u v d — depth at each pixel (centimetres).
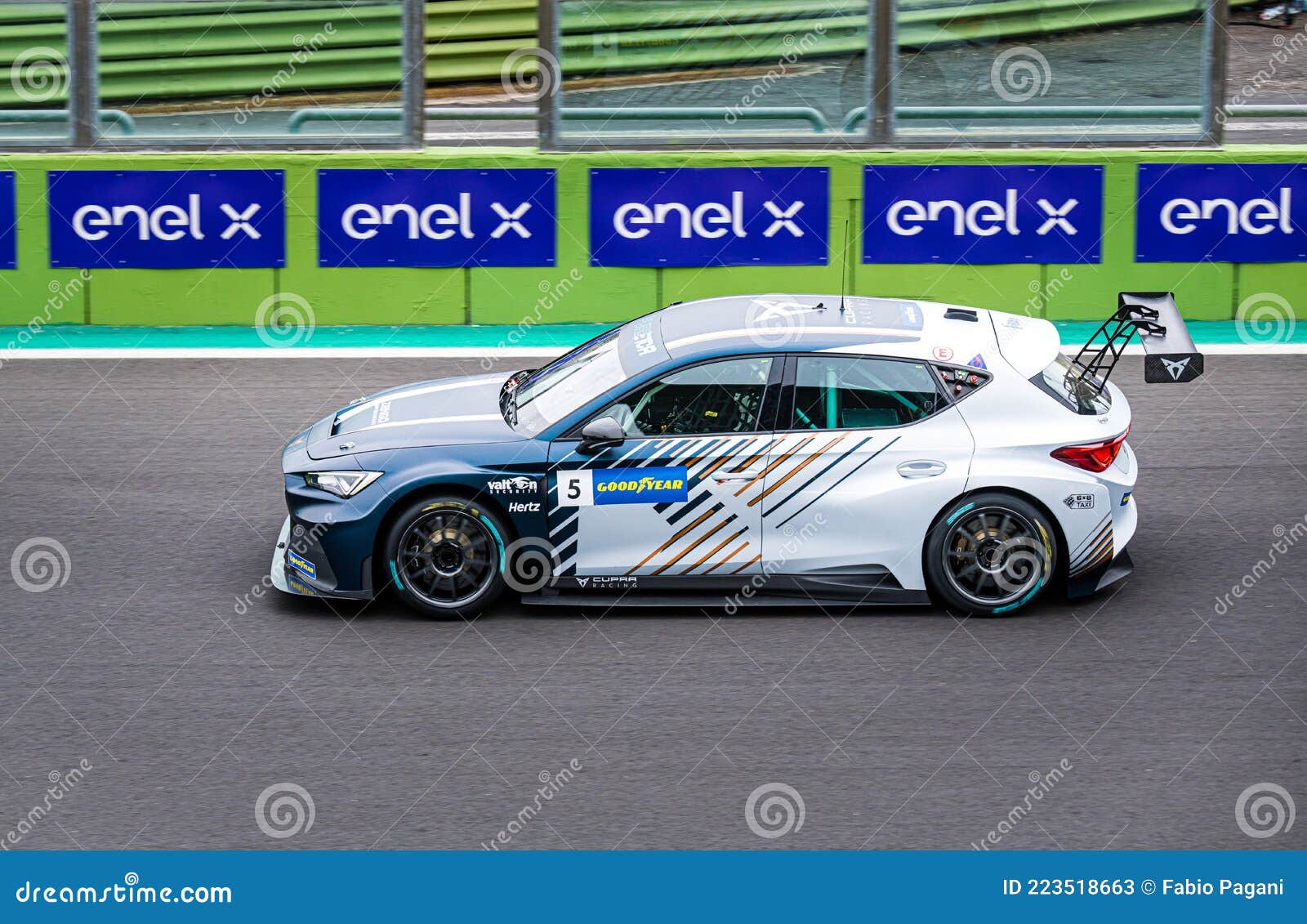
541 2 1684
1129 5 1691
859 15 1698
